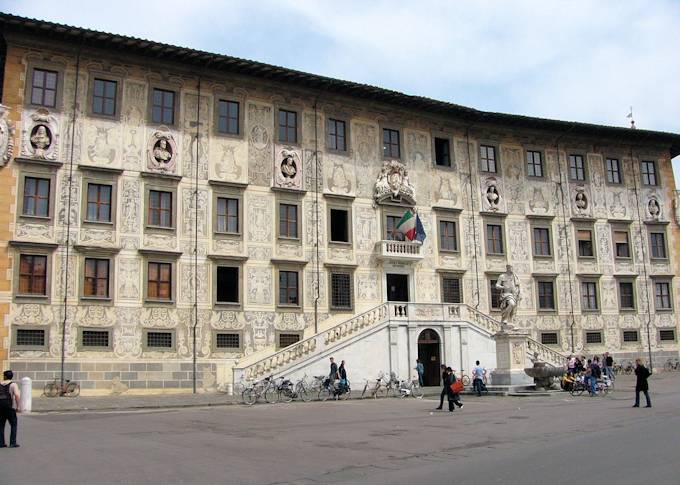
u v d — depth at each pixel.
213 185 39.66
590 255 51.69
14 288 33.94
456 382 27.50
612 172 53.84
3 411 16.73
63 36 36.28
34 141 35.44
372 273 43.91
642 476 11.82
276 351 39.47
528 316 48.53
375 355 39.75
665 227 54.59
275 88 42.59
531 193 50.59
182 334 37.59
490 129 50.16
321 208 42.84
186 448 16.84
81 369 34.88
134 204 37.41
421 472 13.22
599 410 25.89
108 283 36.19
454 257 47.00
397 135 46.75
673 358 52.69
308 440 18.47
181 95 39.69
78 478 12.78
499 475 12.45
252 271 40.09
